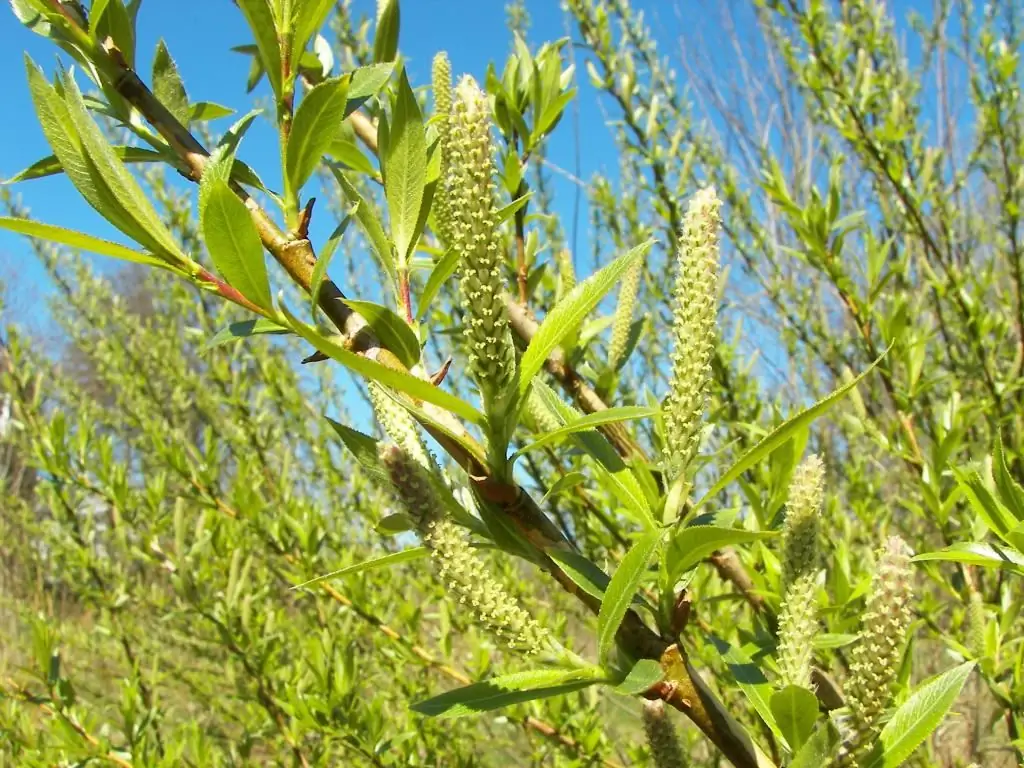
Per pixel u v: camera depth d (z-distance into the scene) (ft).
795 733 0.54
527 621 0.57
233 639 1.75
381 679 2.23
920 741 0.53
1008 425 1.72
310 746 1.98
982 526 1.01
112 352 3.05
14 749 1.66
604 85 1.81
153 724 1.82
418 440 0.63
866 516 1.64
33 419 2.23
